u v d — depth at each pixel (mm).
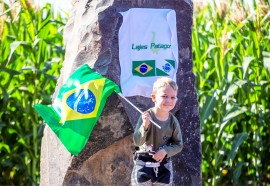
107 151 8180
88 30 8211
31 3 11609
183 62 8445
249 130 11641
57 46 12102
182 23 8453
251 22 11312
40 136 11523
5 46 11602
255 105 11336
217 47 11039
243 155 11719
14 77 11727
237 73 11500
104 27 8141
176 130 7027
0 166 11828
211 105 10828
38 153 11805
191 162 8422
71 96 7926
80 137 7805
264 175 11719
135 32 8234
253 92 11508
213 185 11305
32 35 11773
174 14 8406
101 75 8078
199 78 11750
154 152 6988
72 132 7820
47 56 12281
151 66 8258
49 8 12109
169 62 8336
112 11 8188
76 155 7910
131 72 8188
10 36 11766
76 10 8867
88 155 8062
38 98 11711
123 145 8203
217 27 12516
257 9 11211
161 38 8320
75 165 8070
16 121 11766
